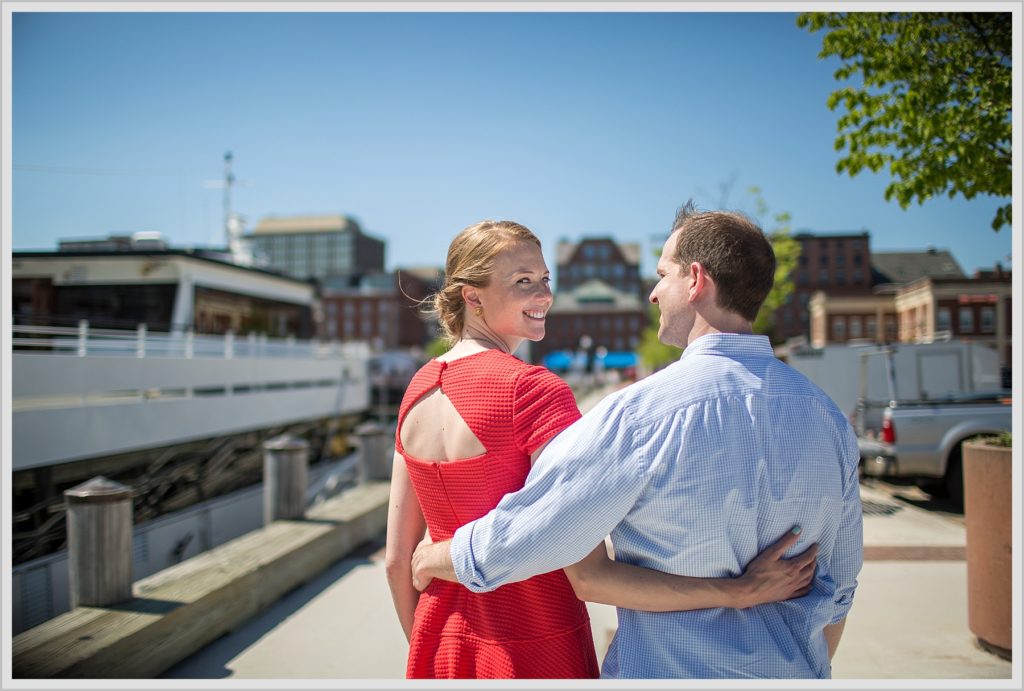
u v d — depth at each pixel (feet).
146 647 11.35
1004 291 39.22
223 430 32.78
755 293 4.64
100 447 24.84
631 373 207.41
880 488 29.43
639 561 4.52
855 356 37.37
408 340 338.34
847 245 184.24
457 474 4.91
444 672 5.01
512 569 4.41
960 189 12.99
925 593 14.43
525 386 4.85
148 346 28.84
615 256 390.42
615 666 4.64
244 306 41.52
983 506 11.23
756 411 4.32
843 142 13.79
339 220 501.97
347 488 40.91
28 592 20.71
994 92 12.05
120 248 37.19
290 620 14.35
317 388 43.39
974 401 27.12
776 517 4.30
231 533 32.42
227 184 48.55
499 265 5.33
